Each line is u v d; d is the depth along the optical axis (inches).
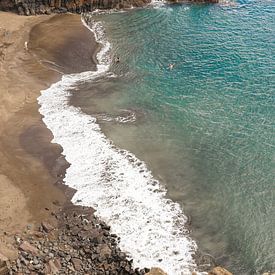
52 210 1378.0
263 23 2664.9
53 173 1534.2
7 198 1408.7
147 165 1578.5
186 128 1764.3
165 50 2367.1
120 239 1280.8
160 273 1084.5
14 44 2313.0
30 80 2063.2
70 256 1213.1
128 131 1754.4
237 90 1998.0
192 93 1991.9
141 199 1429.6
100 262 1200.2
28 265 1175.0
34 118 1817.2
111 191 1461.6
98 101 1948.8
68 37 2418.8
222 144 1669.5
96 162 1592.0
